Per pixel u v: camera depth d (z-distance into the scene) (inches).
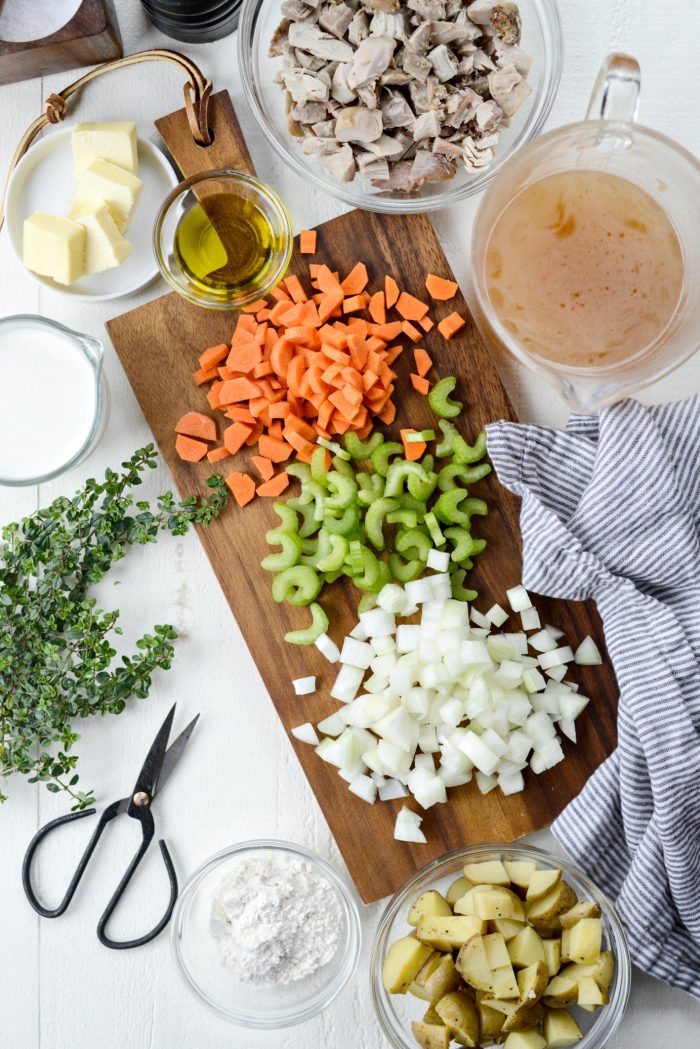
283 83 63.6
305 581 65.4
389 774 65.9
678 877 62.3
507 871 63.1
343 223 67.1
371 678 67.0
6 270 70.9
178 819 69.5
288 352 66.2
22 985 69.6
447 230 69.5
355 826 66.4
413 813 65.8
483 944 59.2
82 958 69.4
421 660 65.4
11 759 65.6
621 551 64.0
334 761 65.6
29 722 65.4
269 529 67.4
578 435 65.7
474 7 61.2
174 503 66.4
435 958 61.9
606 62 54.0
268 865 65.8
